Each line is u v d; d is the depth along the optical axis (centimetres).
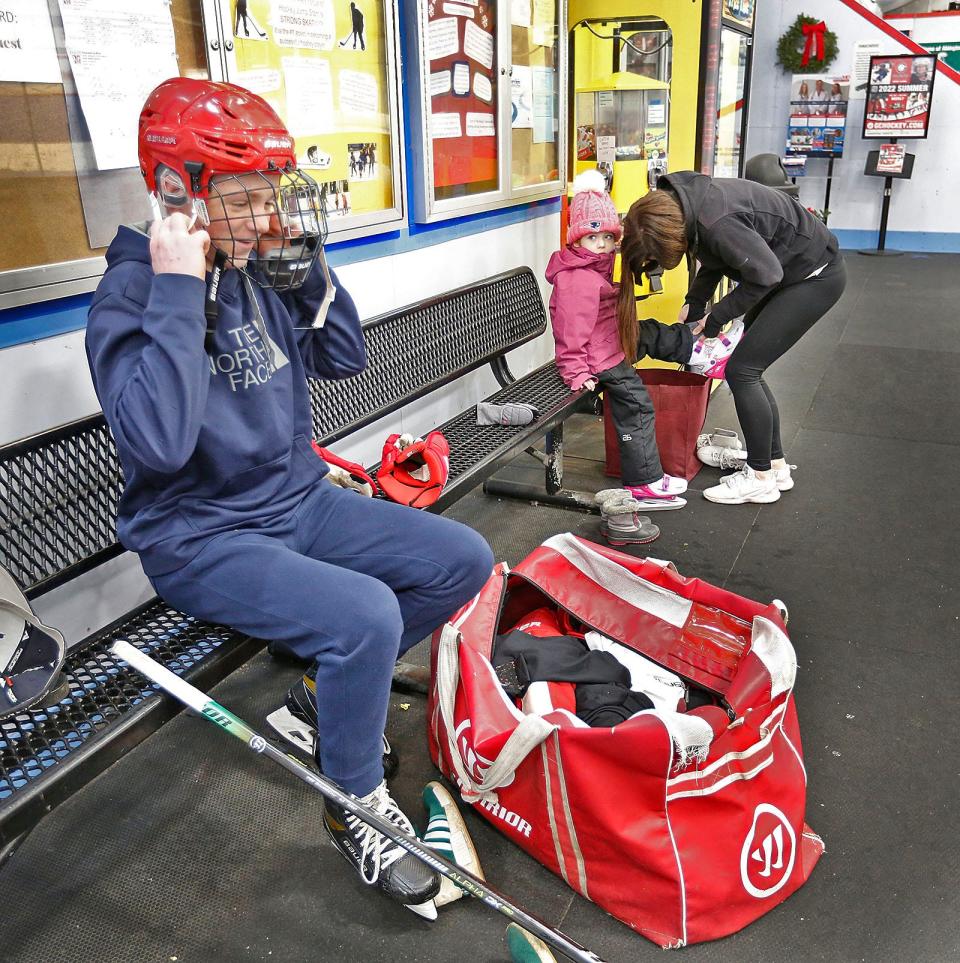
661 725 143
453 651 178
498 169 346
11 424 186
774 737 164
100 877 170
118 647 141
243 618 153
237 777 196
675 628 198
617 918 157
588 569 211
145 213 206
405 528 166
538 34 363
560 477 332
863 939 153
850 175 890
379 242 288
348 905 163
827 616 255
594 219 299
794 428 416
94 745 140
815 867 169
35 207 183
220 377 153
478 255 348
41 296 184
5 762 139
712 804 152
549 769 154
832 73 843
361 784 153
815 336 581
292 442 171
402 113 283
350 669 144
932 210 870
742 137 501
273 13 229
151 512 154
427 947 154
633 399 321
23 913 162
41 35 177
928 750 199
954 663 231
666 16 388
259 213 142
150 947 155
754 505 333
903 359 523
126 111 196
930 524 313
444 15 295
